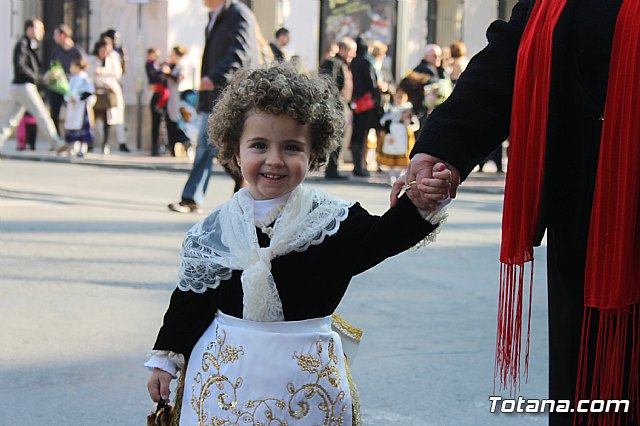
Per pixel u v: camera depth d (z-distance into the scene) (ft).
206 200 53.01
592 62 11.21
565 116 11.38
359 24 91.97
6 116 81.66
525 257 11.63
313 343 12.23
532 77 11.51
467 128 11.85
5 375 22.24
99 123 94.38
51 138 81.66
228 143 12.90
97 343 24.71
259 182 12.55
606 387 11.18
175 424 12.82
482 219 49.11
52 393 21.21
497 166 80.79
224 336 12.33
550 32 11.38
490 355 24.66
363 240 12.24
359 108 70.79
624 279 10.91
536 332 26.78
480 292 31.71
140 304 28.68
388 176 72.59
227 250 12.55
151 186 59.57
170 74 83.61
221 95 13.08
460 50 73.41
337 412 12.25
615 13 11.08
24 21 98.89
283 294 12.32
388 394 21.70
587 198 11.28
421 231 12.01
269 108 12.36
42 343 24.58
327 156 13.12
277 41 71.92
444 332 26.73
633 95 10.89
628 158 10.90
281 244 12.30
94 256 35.19
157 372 12.87
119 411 20.33
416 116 69.26
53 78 84.99
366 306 29.48
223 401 12.19
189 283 12.69
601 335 11.14
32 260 34.19
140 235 39.73
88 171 69.41
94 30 95.04
